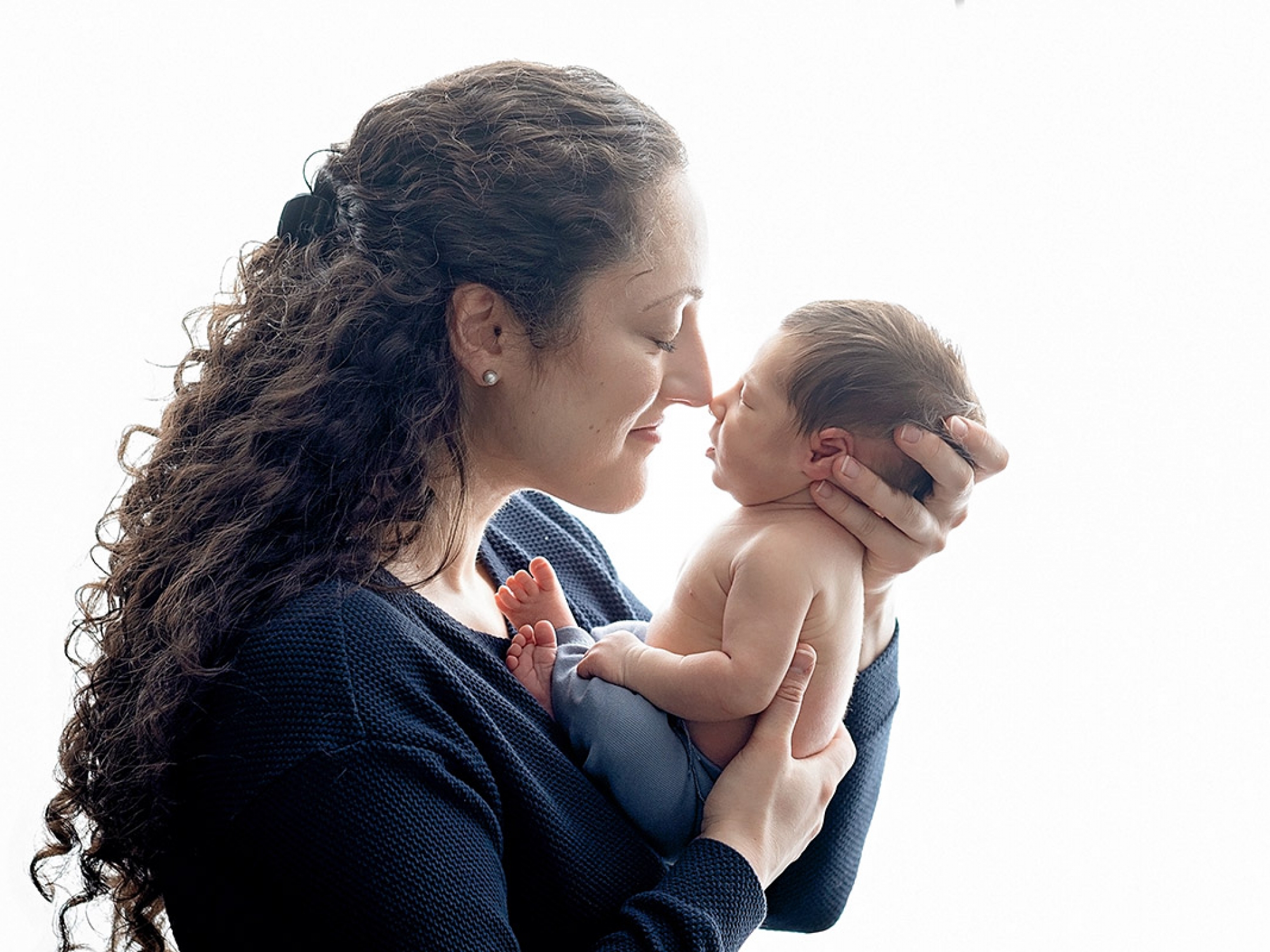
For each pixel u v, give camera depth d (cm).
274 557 105
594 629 130
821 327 121
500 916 97
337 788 94
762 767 112
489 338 111
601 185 108
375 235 111
